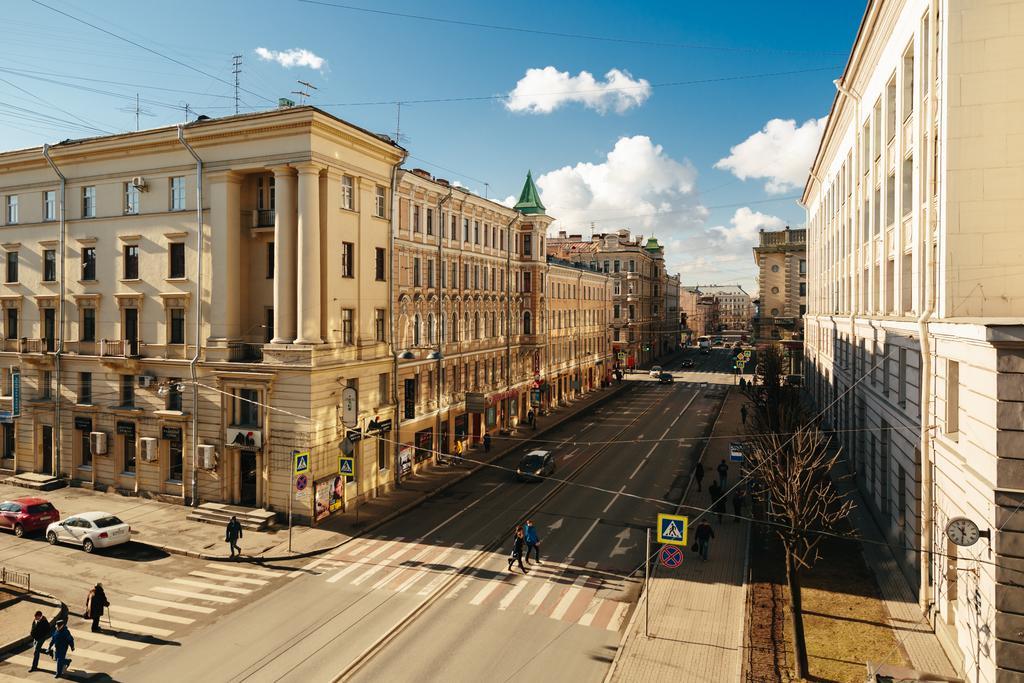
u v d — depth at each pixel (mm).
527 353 51781
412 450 33688
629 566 21828
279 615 17953
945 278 15984
